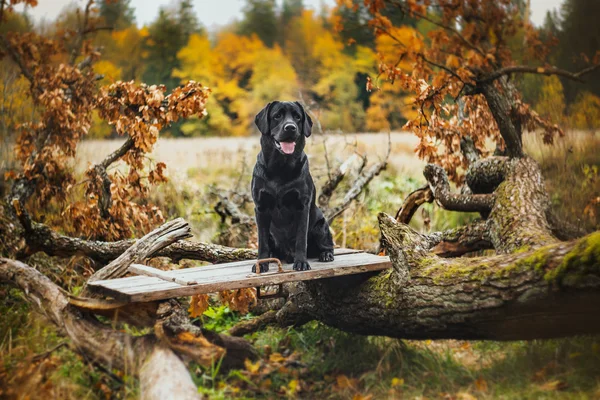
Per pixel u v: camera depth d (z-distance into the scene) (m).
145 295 3.49
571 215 6.82
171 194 7.70
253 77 27.69
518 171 5.32
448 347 4.03
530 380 3.36
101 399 3.32
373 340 4.31
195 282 3.65
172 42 26.78
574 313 3.18
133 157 5.99
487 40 7.39
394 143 14.86
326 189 6.79
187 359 3.50
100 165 6.01
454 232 5.37
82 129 6.82
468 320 3.54
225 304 5.01
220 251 5.22
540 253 3.30
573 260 3.09
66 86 6.71
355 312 4.19
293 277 3.93
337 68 26.44
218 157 13.02
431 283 3.73
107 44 22.16
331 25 28.05
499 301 3.37
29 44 7.20
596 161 8.04
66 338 3.84
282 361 4.03
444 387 3.48
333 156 9.56
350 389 3.63
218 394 3.27
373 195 8.20
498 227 4.90
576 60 10.83
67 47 7.90
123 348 3.43
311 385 3.77
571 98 10.83
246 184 9.29
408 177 9.28
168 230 4.44
